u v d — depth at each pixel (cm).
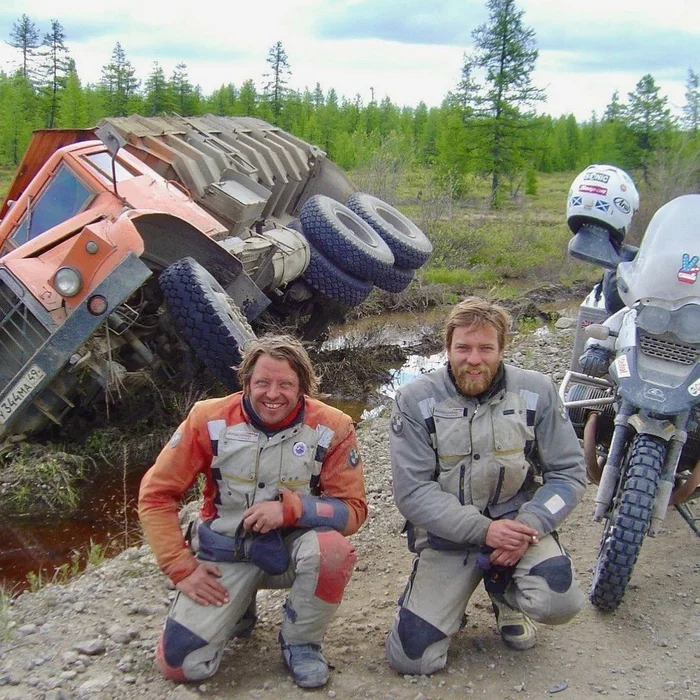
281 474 360
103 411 825
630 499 404
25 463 718
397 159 2466
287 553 359
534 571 371
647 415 425
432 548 388
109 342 754
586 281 1884
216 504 370
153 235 780
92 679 367
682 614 427
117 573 495
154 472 365
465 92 4112
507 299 1656
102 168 862
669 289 438
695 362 427
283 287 1095
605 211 553
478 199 3656
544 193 4781
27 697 357
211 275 793
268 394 350
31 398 687
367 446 735
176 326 812
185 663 354
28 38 4544
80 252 684
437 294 1619
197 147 1112
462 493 380
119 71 4472
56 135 1035
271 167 1255
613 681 368
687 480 443
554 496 376
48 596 467
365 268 1080
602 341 491
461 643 402
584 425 512
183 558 358
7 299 707
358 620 429
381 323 1430
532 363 1016
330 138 5175
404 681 368
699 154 2755
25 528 646
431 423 379
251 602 399
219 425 361
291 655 365
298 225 1154
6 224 877
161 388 852
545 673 375
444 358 1230
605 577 409
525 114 4131
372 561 503
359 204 1259
